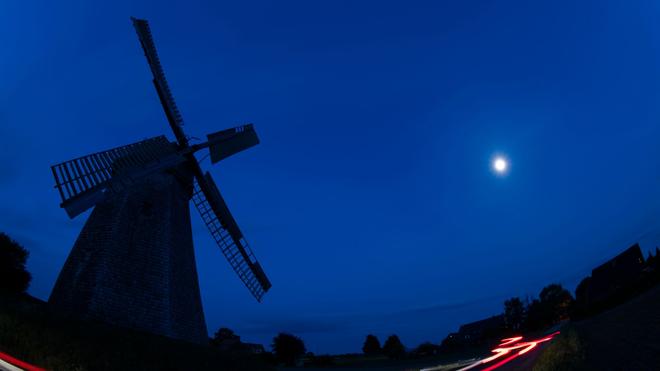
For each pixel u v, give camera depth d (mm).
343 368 59625
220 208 35000
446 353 74812
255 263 36875
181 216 30812
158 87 32438
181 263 28922
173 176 31125
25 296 27969
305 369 58594
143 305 24812
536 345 36312
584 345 20531
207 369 20188
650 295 30375
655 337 16188
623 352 15828
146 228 27188
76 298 23203
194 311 28922
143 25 32406
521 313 89312
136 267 25531
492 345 64438
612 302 43750
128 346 18531
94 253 24672
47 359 12867
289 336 71125
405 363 62062
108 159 25578
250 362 27922
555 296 86062
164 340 23203
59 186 21094
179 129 33250
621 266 52344
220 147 36500
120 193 27094
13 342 13484
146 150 29422
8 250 32375
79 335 17547
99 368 14305
